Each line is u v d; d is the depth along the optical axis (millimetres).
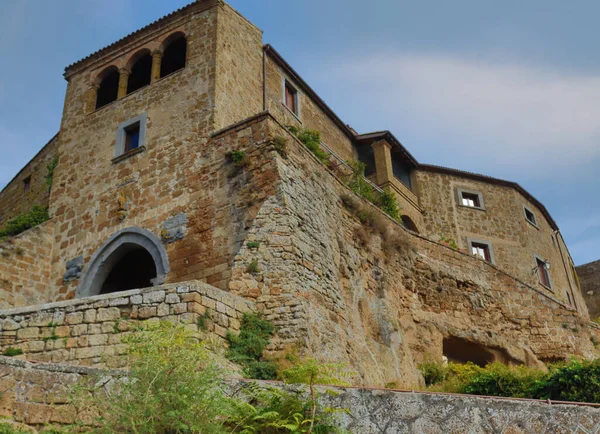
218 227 17938
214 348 13430
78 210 21422
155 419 7449
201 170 19328
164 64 23875
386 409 7746
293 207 17484
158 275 18344
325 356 15250
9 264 19906
